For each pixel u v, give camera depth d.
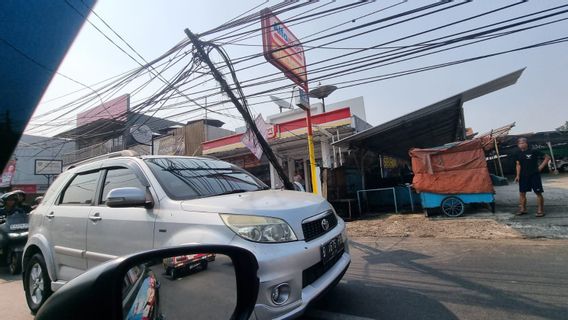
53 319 0.97
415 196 11.66
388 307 3.38
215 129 19.33
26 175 26.36
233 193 3.46
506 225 7.00
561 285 3.60
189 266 1.78
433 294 3.65
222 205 2.71
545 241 5.53
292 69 8.89
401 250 5.82
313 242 2.72
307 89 9.98
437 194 8.97
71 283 1.06
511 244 5.54
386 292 3.81
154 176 3.21
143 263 1.45
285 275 2.37
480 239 6.10
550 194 11.80
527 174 7.83
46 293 3.95
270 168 15.62
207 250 1.83
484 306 3.24
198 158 4.19
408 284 4.03
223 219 2.55
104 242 3.25
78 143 24.22
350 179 12.48
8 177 24.78
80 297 1.04
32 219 4.50
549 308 3.10
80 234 3.55
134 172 3.40
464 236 6.44
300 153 15.82
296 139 13.05
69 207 3.91
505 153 26.05
